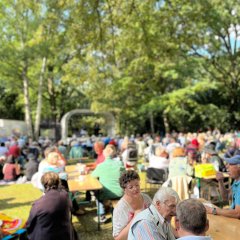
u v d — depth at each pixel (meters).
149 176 7.95
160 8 8.95
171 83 26.47
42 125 27.89
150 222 2.46
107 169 6.01
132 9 7.83
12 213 6.91
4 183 10.32
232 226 3.41
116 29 8.30
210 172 6.30
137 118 30.23
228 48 26.59
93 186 5.82
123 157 10.87
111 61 9.18
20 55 20.06
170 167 6.65
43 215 3.65
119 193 5.93
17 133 22.91
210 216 3.76
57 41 8.91
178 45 10.61
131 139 17.67
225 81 28.14
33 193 8.87
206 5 10.29
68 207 3.89
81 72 21.72
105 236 5.41
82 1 7.05
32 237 3.70
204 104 29.95
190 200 2.09
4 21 20.12
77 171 7.74
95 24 7.56
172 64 22.00
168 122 31.67
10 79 23.52
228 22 23.39
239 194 3.84
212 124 30.48
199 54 25.58
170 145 11.56
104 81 22.83
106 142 15.42
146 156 14.57
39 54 20.17
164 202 2.55
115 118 27.19
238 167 3.99
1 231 4.00
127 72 23.05
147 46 9.09
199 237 1.93
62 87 31.45
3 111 33.25
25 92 23.14
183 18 9.73
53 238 3.67
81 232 5.62
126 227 3.17
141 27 8.55
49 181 3.92
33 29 19.72
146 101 25.06
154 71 23.34
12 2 19.45
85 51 8.80
